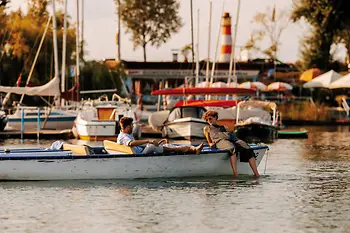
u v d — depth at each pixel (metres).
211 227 24.81
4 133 65.94
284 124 95.19
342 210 27.41
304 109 96.94
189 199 29.19
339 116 96.81
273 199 29.34
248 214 26.69
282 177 35.09
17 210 27.25
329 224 25.28
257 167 38.03
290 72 121.62
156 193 30.38
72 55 102.12
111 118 65.94
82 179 32.91
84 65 106.25
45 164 32.53
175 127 64.62
